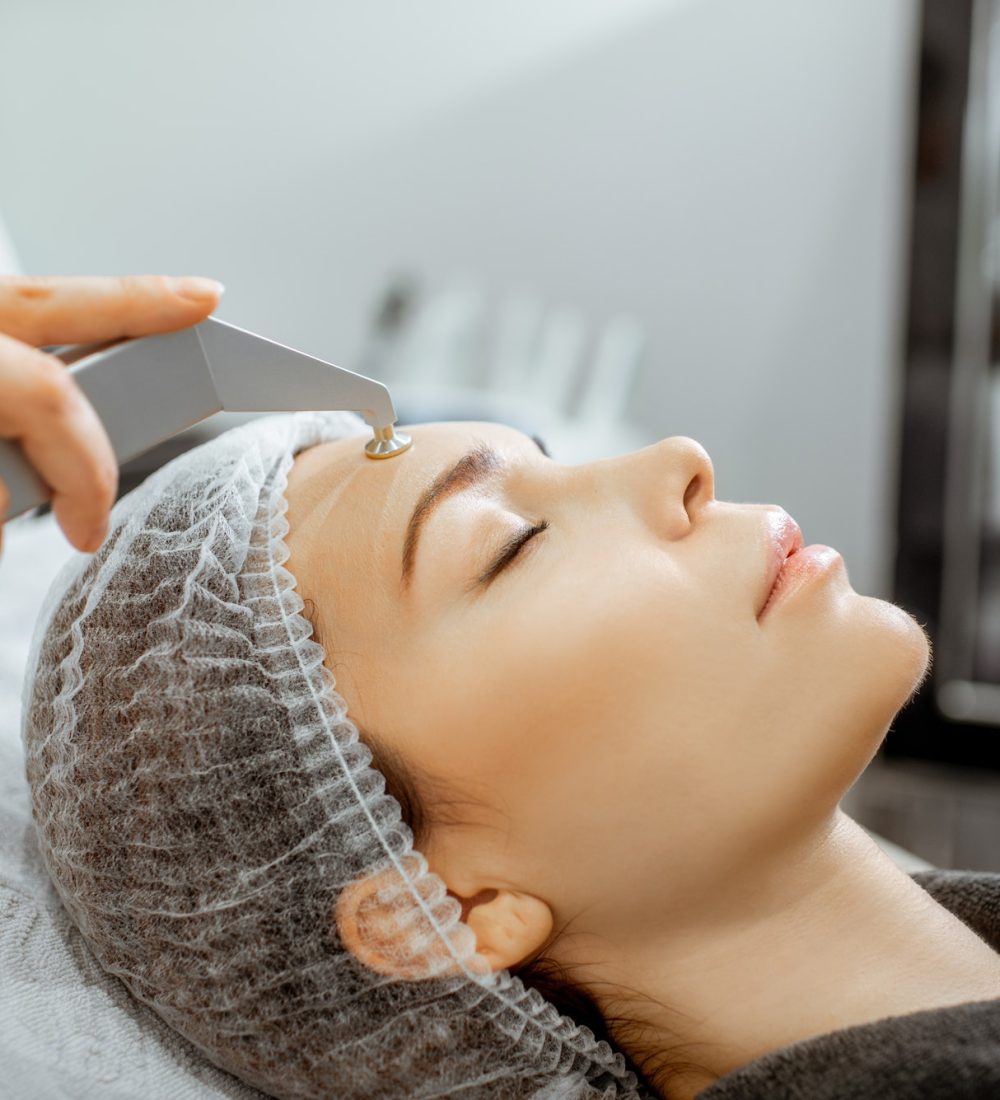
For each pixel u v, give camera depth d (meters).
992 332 1.70
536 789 0.59
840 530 2.04
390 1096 0.62
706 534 0.63
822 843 0.63
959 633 1.81
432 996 0.59
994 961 0.64
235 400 0.54
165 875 0.59
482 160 1.93
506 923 0.60
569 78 1.85
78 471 0.45
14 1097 0.62
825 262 1.89
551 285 2.00
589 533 0.63
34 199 2.02
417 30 1.85
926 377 1.74
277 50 1.88
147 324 0.50
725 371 2.00
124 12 1.87
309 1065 0.61
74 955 0.69
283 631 0.61
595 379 1.98
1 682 0.88
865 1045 0.54
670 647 0.58
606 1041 0.65
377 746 0.60
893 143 1.78
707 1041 0.63
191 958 0.60
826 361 1.94
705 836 0.58
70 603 0.66
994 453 1.74
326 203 1.99
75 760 0.61
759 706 0.58
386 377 2.01
